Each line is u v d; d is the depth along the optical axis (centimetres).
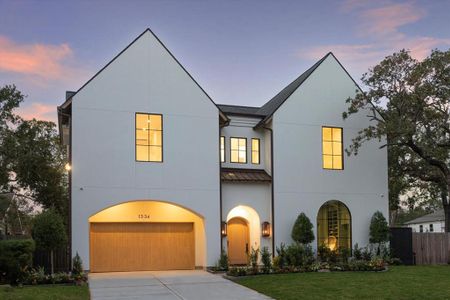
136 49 2058
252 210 2203
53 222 1764
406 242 2361
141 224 2133
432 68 2164
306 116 2292
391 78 2241
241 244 2272
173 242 2161
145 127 2030
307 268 1955
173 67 2097
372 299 1374
